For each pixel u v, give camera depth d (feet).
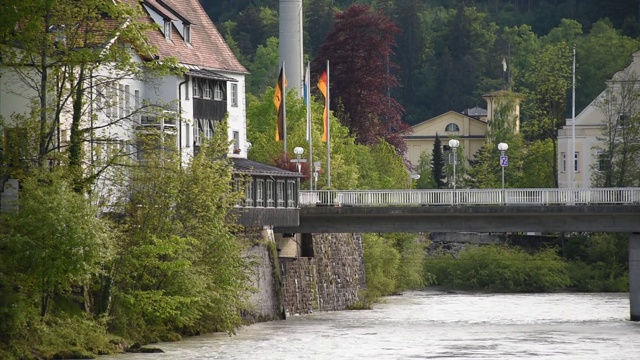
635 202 417.69
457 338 344.08
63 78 299.38
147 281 318.04
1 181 298.76
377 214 424.87
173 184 327.67
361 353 305.12
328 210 427.74
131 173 324.80
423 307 489.67
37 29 288.71
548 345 327.06
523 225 424.46
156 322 319.88
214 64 431.02
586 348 320.29
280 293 406.62
